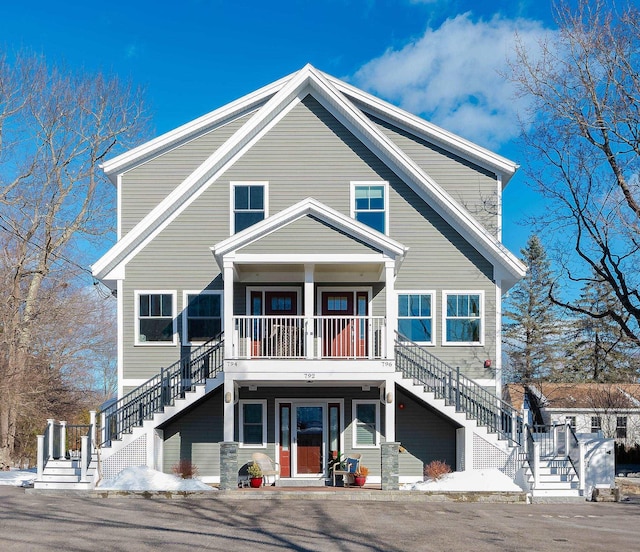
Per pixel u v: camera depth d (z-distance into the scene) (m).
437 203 20.80
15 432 32.19
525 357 44.72
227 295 18.22
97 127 34.28
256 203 20.95
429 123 21.62
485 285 20.61
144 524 12.96
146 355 20.45
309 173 21.08
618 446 38.81
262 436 20.28
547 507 16.34
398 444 17.59
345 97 21.19
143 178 21.80
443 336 20.45
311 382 18.98
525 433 18.23
